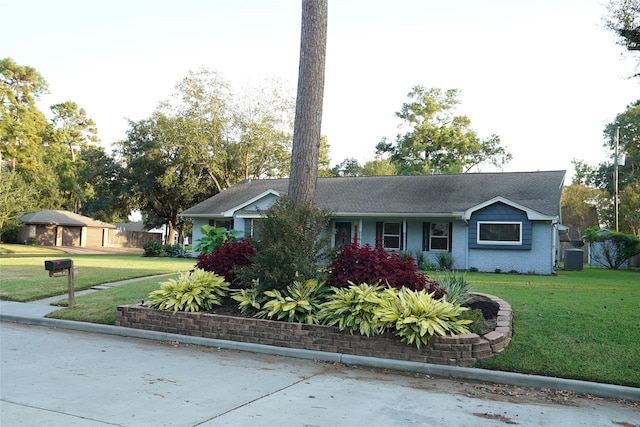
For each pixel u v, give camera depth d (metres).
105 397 5.30
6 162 53.94
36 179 55.69
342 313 7.59
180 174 38.59
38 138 55.50
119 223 68.44
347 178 28.23
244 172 39.78
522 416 5.04
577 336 7.42
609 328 7.74
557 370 6.32
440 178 25.84
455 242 22.12
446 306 7.23
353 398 5.48
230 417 4.75
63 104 72.94
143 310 9.18
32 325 9.98
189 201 40.16
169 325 8.87
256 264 8.66
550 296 11.02
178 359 7.25
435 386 6.09
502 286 13.56
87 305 10.91
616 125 49.66
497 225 21.08
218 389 5.71
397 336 7.05
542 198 21.42
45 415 4.69
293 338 7.75
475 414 5.05
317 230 8.95
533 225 20.66
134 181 38.66
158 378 6.14
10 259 27.11
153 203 41.16
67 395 5.34
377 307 7.32
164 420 4.62
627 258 26.20
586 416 5.11
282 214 8.66
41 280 15.20
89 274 17.05
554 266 21.69
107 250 46.81
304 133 9.85
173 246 33.47
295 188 9.80
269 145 39.28
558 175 23.66
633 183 45.56
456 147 47.22
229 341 8.15
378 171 46.84
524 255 20.70
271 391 5.68
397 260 8.48
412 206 22.88
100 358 7.20
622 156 34.88
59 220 49.06
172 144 36.25
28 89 59.34
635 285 14.23
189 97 36.91
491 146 47.84
